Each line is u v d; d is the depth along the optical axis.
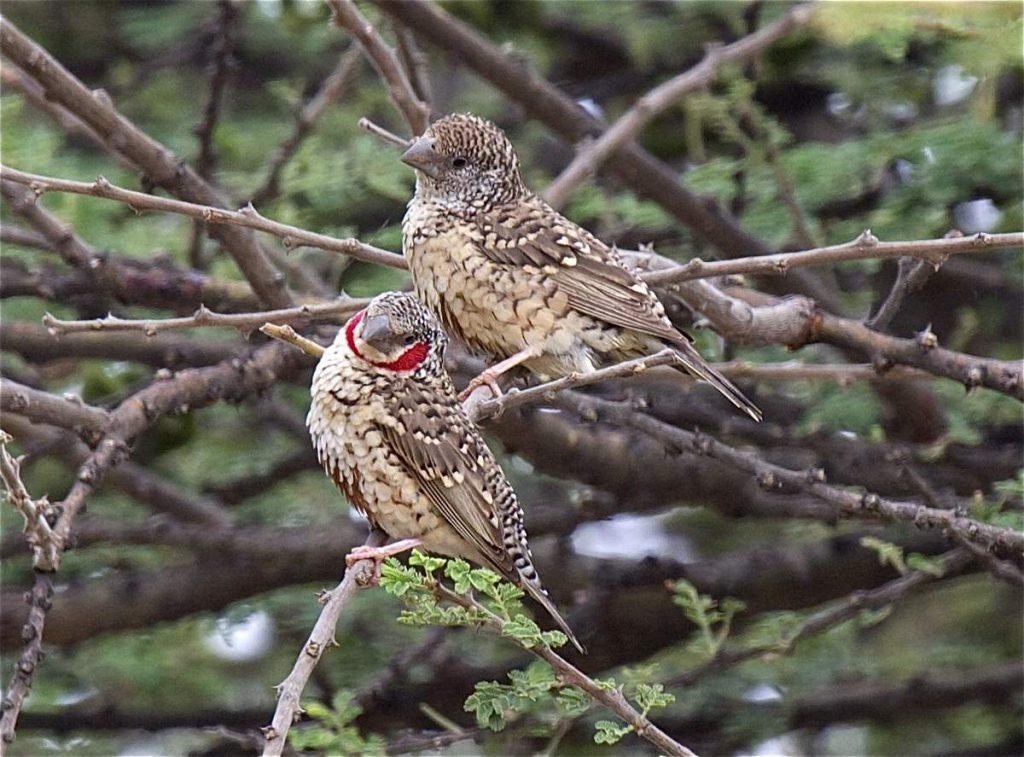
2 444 8.30
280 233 9.75
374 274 13.54
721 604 13.09
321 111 13.82
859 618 13.38
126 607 13.47
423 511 9.46
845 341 11.21
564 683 8.53
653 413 13.17
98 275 12.41
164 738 15.27
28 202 12.00
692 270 9.98
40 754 14.40
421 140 10.77
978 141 13.36
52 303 13.88
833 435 13.23
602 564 13.84
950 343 15.07
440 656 13.34
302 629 14.19
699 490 13.09
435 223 10.78
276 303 11.59
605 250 10.80
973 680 13.95
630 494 13.01
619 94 16.83
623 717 8.33
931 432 13.53
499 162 10.88
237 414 15.09
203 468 15.14
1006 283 14.62
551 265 10.59
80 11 16.81
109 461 10.20
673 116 15.88
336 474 9.59
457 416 9.47
